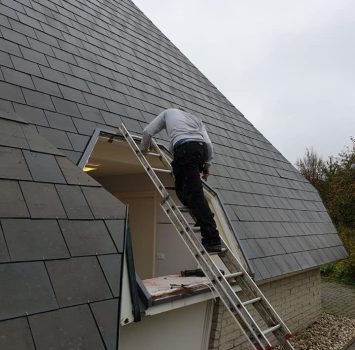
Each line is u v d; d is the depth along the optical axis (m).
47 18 7.48
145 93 8.03
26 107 5.00
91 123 5.70
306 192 11.92
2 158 3.64
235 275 4.70
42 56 6.24
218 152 8.84
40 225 3.24
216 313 6.28
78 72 6.65
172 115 5.02
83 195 3.89
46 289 2.79
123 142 5.93
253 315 6.90
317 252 9.19
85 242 3.38
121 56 8.61
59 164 4.10
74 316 2.76
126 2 11.97
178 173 4.83
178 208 4.87
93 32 8.56
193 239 4.62
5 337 2.36
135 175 8.45
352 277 17.64
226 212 6.95
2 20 6.23
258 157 10.77
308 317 10.05
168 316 5.45
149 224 8.11
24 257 2.90
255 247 7.05
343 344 9.08
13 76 5.32
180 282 5.67
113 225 3.78
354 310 12.25
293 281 9.27
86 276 3.09
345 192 21.94
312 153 42.69
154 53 10.59
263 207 8.56
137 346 4.96
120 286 3.22
